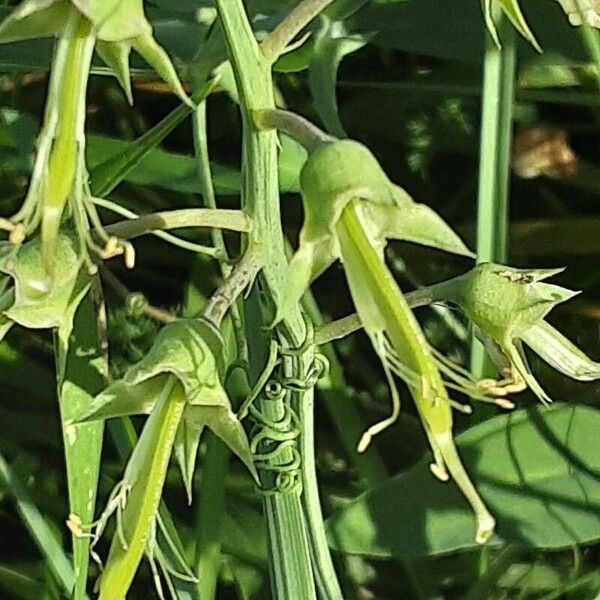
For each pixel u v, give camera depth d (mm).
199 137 152
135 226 104
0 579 167
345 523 140
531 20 171
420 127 194
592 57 157
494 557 163
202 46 155
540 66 175
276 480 115
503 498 141
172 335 98
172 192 188
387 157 195
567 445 143
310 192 92
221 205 187
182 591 143
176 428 99
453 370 107
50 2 95
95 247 100
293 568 116
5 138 184
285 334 109
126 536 100
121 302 182
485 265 110
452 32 171
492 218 148
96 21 93
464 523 140
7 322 104
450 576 164
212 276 178
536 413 145
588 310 184
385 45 171
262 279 108
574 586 158
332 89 169
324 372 114
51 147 97
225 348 100
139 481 99
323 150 93
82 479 115
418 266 188
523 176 193
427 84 190
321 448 177
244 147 104
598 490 141
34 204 97
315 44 169
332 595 119
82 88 97
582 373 112
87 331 113
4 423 181
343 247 95
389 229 95
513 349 109
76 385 113
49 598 164
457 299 110
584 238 187
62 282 100
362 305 96
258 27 168
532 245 188
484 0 105
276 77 195
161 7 171
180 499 170
